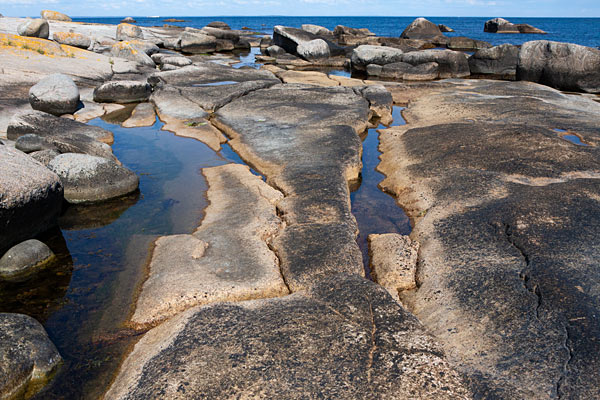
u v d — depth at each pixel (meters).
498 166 7.75
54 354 3.98
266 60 27.56
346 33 40.34
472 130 9.70
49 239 6.19
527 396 3.36
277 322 4.08
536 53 18.44
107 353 4.18
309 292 4.58
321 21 142.62
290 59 26.86
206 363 3.62
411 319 4.14
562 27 89.62
